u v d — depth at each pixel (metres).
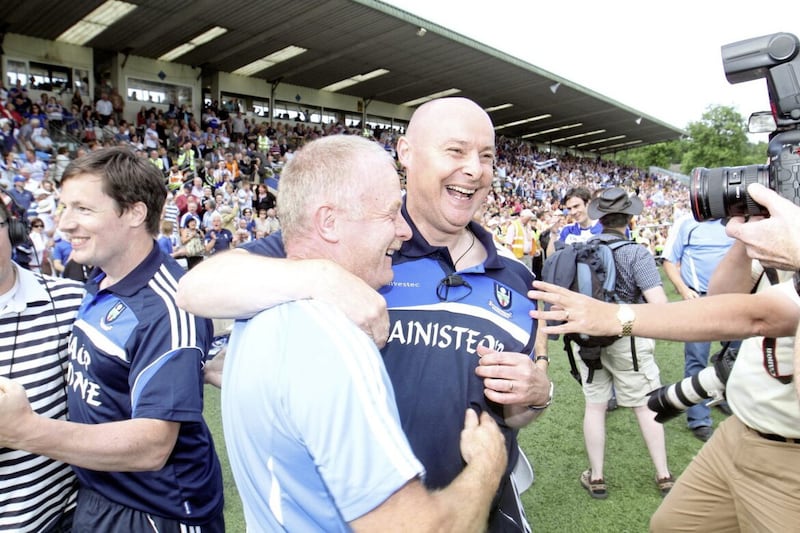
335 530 0.80
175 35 15.23
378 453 0.77
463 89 22.39
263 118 21.05
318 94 22.48
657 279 2.61
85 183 1.39
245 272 0.91
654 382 2.73
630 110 27.31
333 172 0.93
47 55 15.53
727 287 1.70
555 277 2.69
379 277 1.01
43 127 13.24
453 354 1.24
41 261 6.89
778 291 1.37
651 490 2.82
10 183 9.48
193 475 1.52
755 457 1.54
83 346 1.44
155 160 13.91
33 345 1.48
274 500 0.83
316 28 14.76
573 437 3.44
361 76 20.42
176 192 11.91
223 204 11.06
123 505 1.44
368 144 0.97
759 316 1.34
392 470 0.76
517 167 28.78
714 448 1.70
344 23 14.38
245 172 15.86
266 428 0.81
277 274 0.90
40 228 7.22
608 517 2.59
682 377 4.54
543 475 2.98
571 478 2.95
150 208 1.49
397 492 0.76
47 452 1.18
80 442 1.21
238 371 0.87
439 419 1.20
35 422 1.16
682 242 3.66
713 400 1.93
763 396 1.51
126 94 17.27
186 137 16.22
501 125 30.83
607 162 41.09
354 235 0.94
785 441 1.48
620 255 2.66
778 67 1.16
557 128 32.19
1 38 14.53
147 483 1.44
